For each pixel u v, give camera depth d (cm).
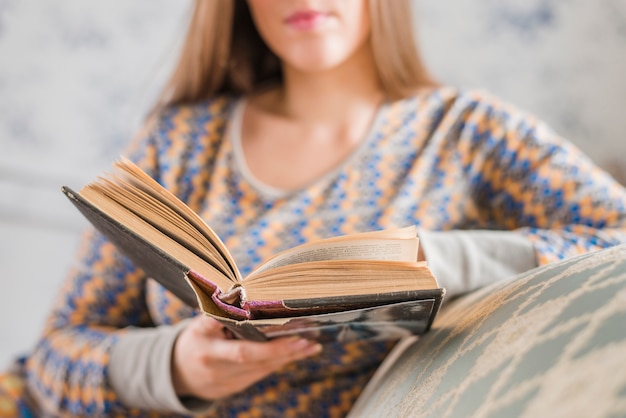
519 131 108
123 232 65
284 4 103
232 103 122
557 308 52
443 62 166
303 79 111
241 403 102
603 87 158
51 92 194
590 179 102
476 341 58
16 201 197
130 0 187
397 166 109
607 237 93
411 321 68
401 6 114
